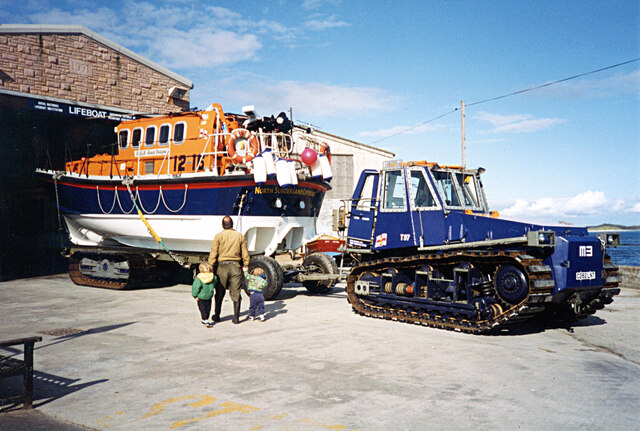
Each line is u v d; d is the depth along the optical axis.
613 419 4.23
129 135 13.36
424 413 4.33
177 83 18.72
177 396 4.81
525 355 6.39
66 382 5.29
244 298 11.42
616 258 62.38
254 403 4.59
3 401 4.39
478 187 9.38
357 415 4.29
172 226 12.33
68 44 15.54
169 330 7.86
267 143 11.91
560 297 7.60
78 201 14.12
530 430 3.98
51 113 15.11
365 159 23.80
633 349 6.89
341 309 9.86
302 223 12.35
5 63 14.04
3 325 8.27
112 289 13.02
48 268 17.61
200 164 12.00
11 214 17.05
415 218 8.62
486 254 7.52
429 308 8.24
